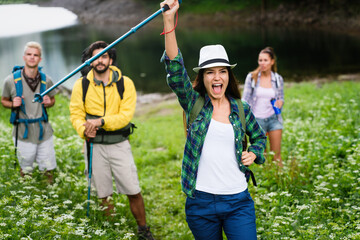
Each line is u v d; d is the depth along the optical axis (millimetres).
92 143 4684
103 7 54875
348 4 34031
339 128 7500
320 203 4645
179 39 31938
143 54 27016
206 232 3416
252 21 39125
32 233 3672
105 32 41844
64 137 8625
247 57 23453
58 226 3846
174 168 7488
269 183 5504
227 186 3355
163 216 5523
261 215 4727
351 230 4047
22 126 5469
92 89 4652
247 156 3391
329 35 30156
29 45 5367
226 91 3525
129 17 49219
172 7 3283
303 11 36812
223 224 3436
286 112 9852
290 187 5320
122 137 4723
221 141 3357
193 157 3363
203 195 3363
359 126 7312
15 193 4312
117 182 4754
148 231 4855
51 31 44844
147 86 17891
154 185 6676
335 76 17141
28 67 5398
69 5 68375
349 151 5828
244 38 30953
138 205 4828
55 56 28000
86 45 33312
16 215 4043
